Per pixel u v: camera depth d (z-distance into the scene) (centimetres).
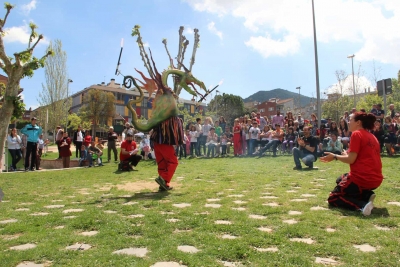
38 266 293
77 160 1794
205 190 673
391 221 393
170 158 691
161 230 385
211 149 1591
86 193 709
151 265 287
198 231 378
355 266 271
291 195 586
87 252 321
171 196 620
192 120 2570
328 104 4059
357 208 455
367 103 4056
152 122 686
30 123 1327
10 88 1038
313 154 975
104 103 5284
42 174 1120
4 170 1392
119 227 402
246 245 321
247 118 1775
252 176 862
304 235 351
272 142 1445
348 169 937
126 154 1136
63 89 4475
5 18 1025
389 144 1230
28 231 405
